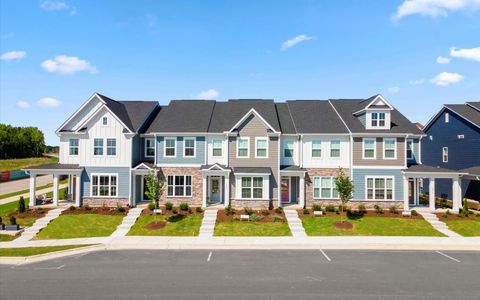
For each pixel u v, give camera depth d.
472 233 23.25
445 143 37.38
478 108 35.16
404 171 28.88
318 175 30.45
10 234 22.70
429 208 28.59
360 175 29.88
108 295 12.68
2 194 39.47
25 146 100.12
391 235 22.77
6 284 13.93
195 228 24.14
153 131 30.97
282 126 31.84
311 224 24.94
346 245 20.48
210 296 12.54
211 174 29.34
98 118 30.16
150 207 27.72
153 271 15.53
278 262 17.02
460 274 15.26
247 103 35.19
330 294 12.80
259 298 12.36
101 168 29.83
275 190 29.72
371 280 14.37
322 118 32.66
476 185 31.92
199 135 30.67
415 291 13.17
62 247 19.80
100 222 25.39
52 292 13.02
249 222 25.28
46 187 46.19
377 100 30.39
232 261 17.22
